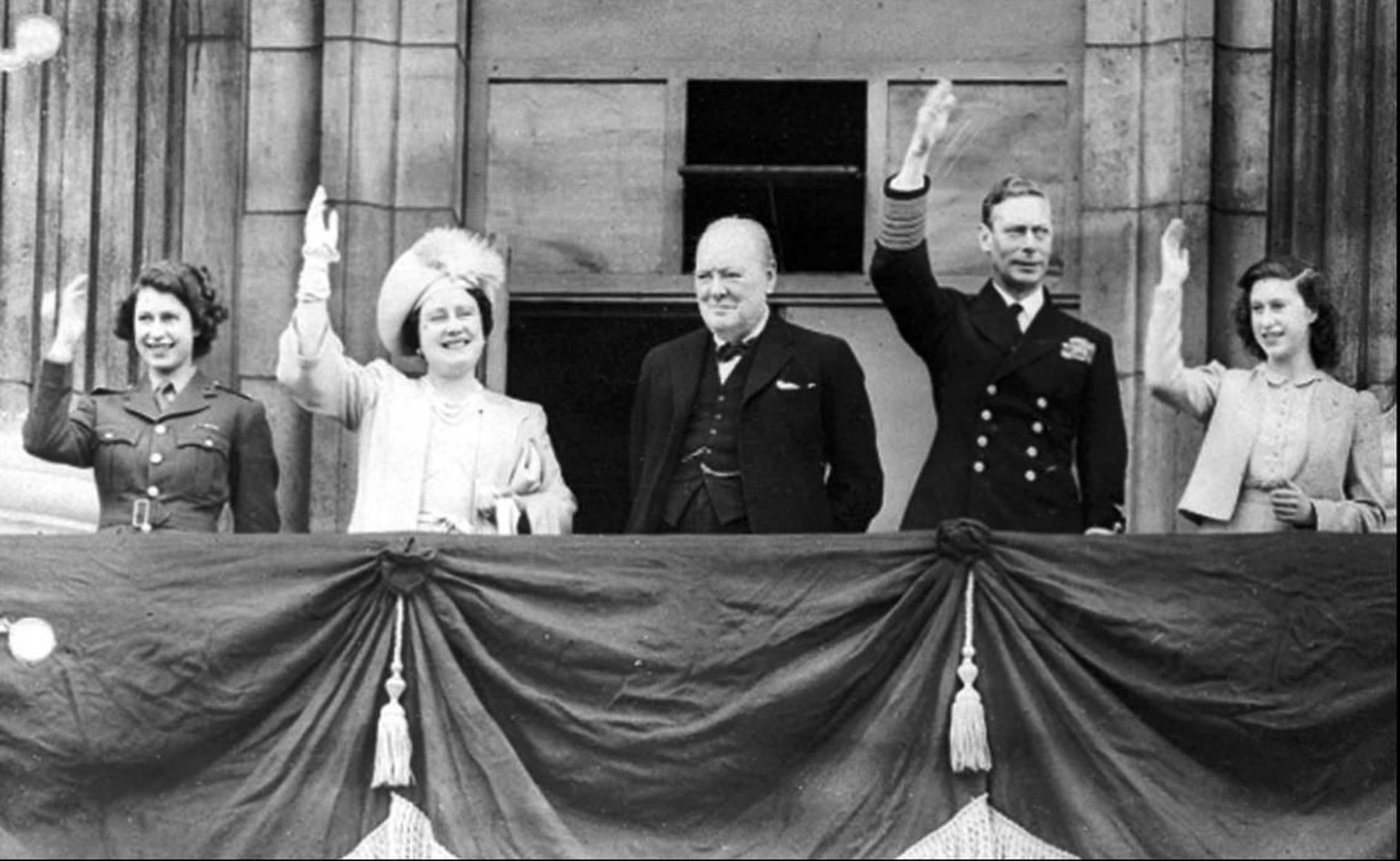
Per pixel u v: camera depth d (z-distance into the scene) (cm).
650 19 3356
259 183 3306
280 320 3291
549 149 3347
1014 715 2844
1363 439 3022
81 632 2888
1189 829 2827
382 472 2988
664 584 2867
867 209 3334
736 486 2961
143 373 3183
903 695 2845
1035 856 2827
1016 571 2856
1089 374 2964
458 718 2856
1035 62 3331
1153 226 3284
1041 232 2966
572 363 3334
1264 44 3288
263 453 3019
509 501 2977
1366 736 2845
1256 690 2844
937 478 2948
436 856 2839
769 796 2845
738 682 2852
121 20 3294
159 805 2875
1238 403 3027
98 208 3259
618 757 2850
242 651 2878
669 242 3334
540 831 2836
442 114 3319
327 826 2853
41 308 3228
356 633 2878
